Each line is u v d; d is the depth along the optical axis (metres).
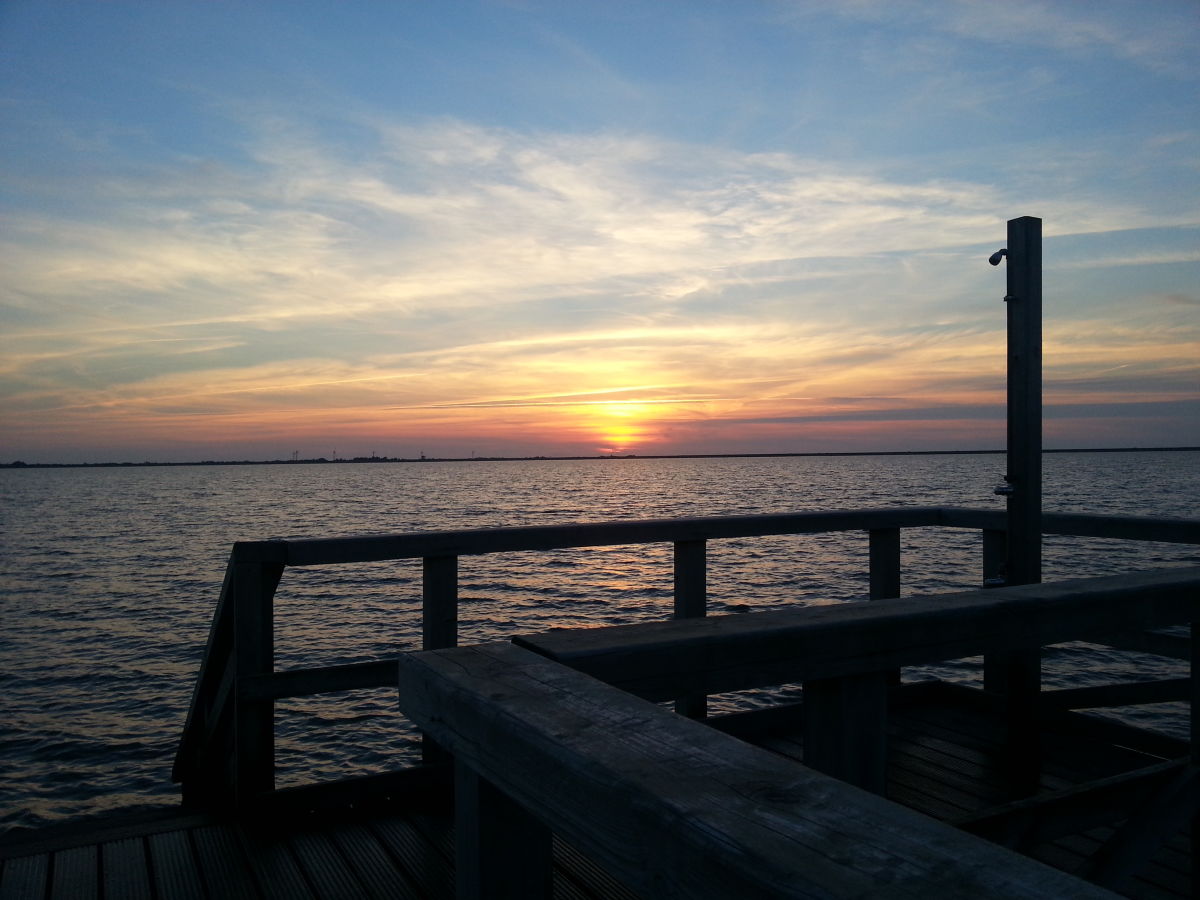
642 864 0.76
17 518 58.66
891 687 3.99
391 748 8.98
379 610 17.97
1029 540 3.05
